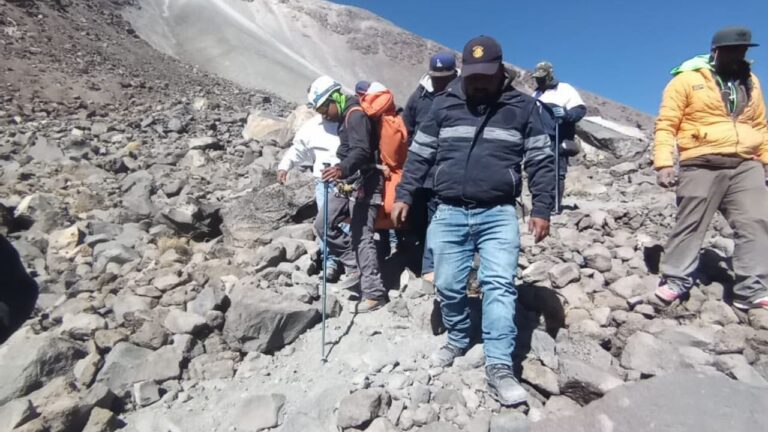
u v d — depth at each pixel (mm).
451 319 4223
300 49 197250
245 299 4668
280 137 13477
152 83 35625
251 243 6547
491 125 3838
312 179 7242
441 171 3953
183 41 151000
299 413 3869
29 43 39969
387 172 4996
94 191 9211
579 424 3406
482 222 3932
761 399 3244
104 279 5656
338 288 5551
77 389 4031
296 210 6902
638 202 8500
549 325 4734
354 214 5047
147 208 7918
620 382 3662
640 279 5098
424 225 5734
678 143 4652
